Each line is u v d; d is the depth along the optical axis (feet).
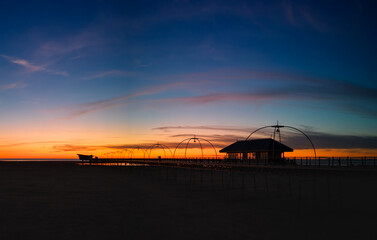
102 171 452.35
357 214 112.47
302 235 85.87
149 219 104.88
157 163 407.03
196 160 288.30
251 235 86.02
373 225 95.86
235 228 93.35
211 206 132.46
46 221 101.30
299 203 138.62
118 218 106.11
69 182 252.21
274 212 118.62
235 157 283.38
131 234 86.48
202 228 93.20
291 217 109.09
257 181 238.27
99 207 127.75
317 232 88.99
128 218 106.22
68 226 95.04
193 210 122.62
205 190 195.31
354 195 147.33
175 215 112.16
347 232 88.69
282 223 99.96
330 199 143.74
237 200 150.51
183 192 184.24
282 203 139.44
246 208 127.85
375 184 149.28
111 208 125.49
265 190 187.01
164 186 223.10
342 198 143.23
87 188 205.05
